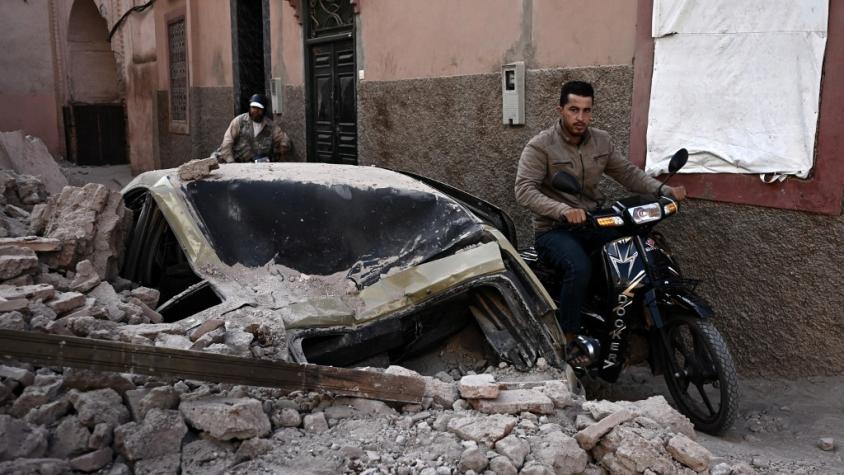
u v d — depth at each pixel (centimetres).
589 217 398
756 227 452
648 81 509
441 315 412
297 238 415
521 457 291
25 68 1958
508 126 638
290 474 275
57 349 281
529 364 381
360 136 851
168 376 294
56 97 2006
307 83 971
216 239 412
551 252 419
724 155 462
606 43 544
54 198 448
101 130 1980
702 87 472
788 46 426
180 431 282
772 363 450
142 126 1580
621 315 399
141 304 377
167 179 443
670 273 399
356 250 413
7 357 273
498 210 496
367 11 820
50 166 859
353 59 869
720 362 376
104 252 416
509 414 323
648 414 329
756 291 456
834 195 411
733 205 464
